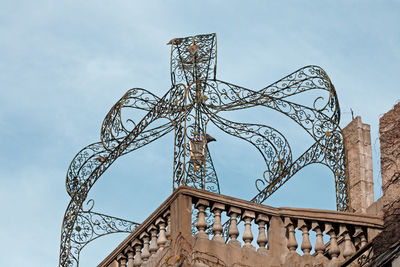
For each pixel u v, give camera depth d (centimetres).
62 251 2144
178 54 2062
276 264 1675
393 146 1639
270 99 2072
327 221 1670
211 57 2039
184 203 1691
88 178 2177
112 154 2156
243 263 1659
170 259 1652
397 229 1541
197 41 2059
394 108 1673
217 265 1644
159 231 1748
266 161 2156
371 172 2062
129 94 2166
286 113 2073
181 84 1977
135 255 1788
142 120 2073
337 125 2056
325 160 2048
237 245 1677
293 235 1694
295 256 1664
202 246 1655
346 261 1593
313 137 2059
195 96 2019
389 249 1530
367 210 1892
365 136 2102
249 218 1712
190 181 1975
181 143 1914
